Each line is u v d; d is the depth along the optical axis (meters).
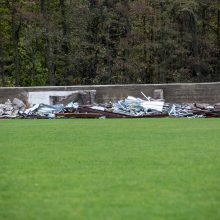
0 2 123.25
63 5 122.69
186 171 27.42
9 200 21.50
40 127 52.50
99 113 68.81
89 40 122.94
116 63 120.56
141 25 123.44
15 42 122.50
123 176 26.19
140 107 69.56
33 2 120.75
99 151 34.78
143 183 24.52
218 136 43.44
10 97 72.94
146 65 122.88
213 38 133.12
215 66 132.88
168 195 22.19
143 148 36.19
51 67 121.12
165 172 27.17
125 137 42.94
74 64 122.00
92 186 23.98
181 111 69.62
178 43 126.44
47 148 36.41
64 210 19.92
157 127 51.78
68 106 70.56
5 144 38.66
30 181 25.11
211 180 25.14
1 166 29.17
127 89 73.00
